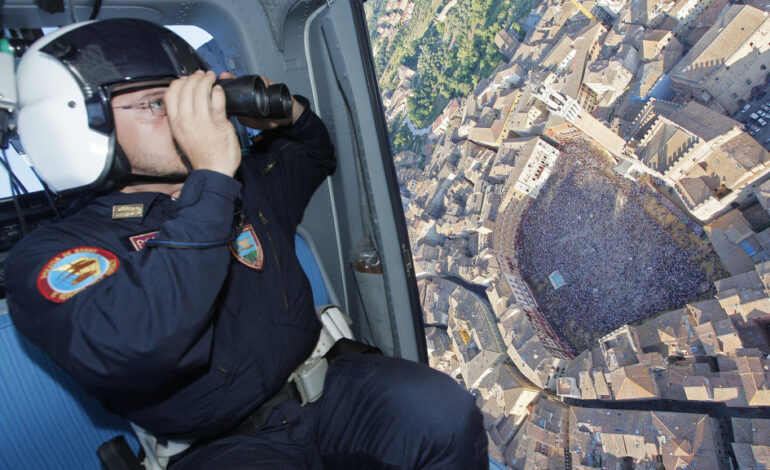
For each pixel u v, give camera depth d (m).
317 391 0.79
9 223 0.86
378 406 0.68
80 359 0.52
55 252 0.58
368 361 0.77
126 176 0.68
